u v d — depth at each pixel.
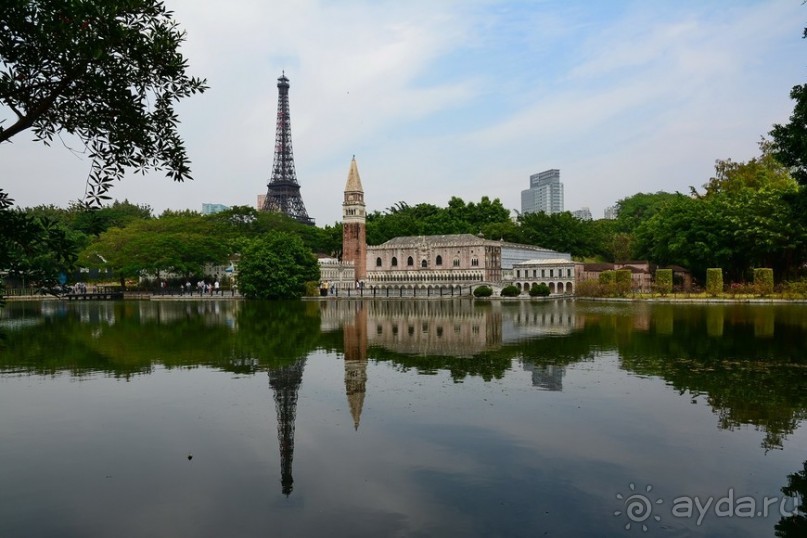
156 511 17.22
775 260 124.12
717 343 45.78
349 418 25.78
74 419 26.25
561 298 133.12
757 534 15.56
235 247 178.50
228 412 27.12
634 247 180.25
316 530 16.03
